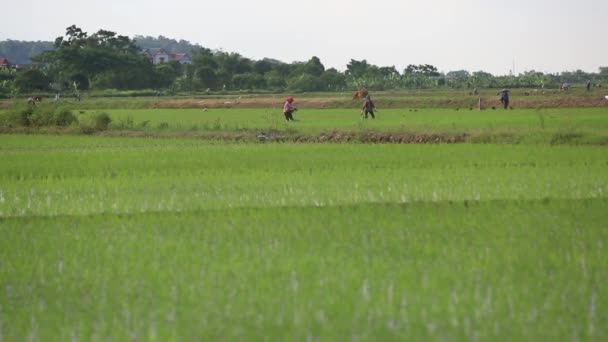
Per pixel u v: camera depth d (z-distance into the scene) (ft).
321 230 159.43
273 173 240.32
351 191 204.23
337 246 145.69
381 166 255.09
